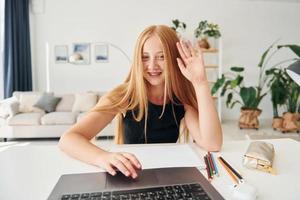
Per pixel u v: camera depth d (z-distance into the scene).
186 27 4.50
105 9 4.41
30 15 4.32
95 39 4.46
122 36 4.48
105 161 0.65
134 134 0.97
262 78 4.66
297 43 4.67
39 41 4.39
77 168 0.67
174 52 0.87
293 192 0.54
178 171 0.64
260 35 4.60
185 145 0.89
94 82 4.55
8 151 0.82
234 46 4.58
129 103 0.92
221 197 0.50
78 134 0.80
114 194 0.51
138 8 4.44
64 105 3.78
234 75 4.61
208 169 0.66
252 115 3.82
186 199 0.49
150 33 0.85
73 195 0.51
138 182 0.57
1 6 3.93
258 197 0.52
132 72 0.90
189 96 0.97
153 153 0.79
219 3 4.49
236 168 0.68
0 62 4.00
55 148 0.85
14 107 3.41
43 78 4.48
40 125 3.27
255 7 4.54
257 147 0.71
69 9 4.36
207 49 4.12
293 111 3.69
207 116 0.83
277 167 0.69
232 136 3.42
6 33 3.93
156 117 0.97
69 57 4.44
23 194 0.54
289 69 0.63
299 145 0.89
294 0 4.47
